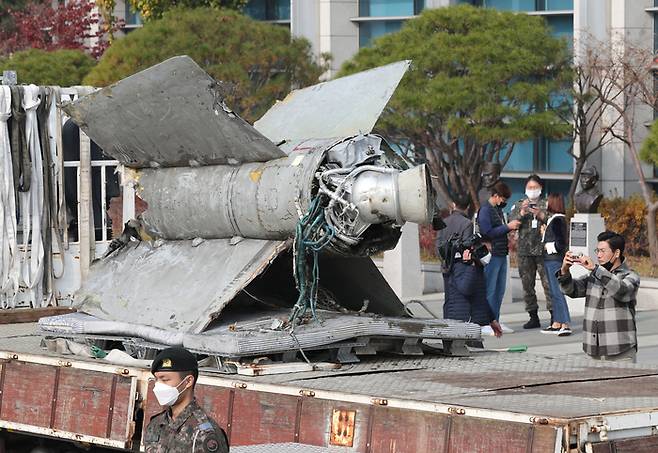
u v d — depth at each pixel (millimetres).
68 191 33125
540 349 42938
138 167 27406
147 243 27422
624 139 71938
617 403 19953
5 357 25938
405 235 59062
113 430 23797
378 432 20344
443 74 72625
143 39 75688
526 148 85375
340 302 26891
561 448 18281
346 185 23781
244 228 25219
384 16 91625
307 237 24094
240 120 24578
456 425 19453
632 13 78375
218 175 25781
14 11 114125
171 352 18016
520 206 49219
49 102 32250
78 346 25953
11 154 31781
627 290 28203
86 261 32750
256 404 21938
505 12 75000
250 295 25297
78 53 85000
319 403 21125
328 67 80375
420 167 23312
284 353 23703
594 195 52469
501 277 46562
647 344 44906
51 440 26984
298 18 92438
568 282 29047
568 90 74062
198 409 18094
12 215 31766
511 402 19984
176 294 25312
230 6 96938
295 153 24828
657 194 78500
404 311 26438
